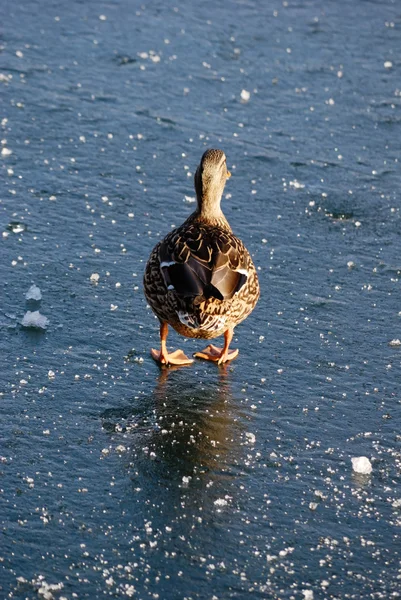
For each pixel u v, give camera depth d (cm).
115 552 789
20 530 805
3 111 1708
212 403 1010
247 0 2281
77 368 1054
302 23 2173
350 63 2000
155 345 1123
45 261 1274
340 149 1675
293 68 1956
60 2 2194
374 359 1107
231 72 1920
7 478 868
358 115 1794
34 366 1048
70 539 800
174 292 1006
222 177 1155
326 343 1136
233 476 895
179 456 918
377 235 1416
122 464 900
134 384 1037
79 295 1202
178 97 1812
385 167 1627
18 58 1917
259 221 1435
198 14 2183
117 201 1462
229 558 791
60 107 1741
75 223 1385
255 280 1078
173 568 777
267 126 1734
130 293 1220
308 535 823
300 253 1351
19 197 1445
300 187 1542
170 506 849
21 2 2178
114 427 955
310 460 924
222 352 1094
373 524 841
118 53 1964
